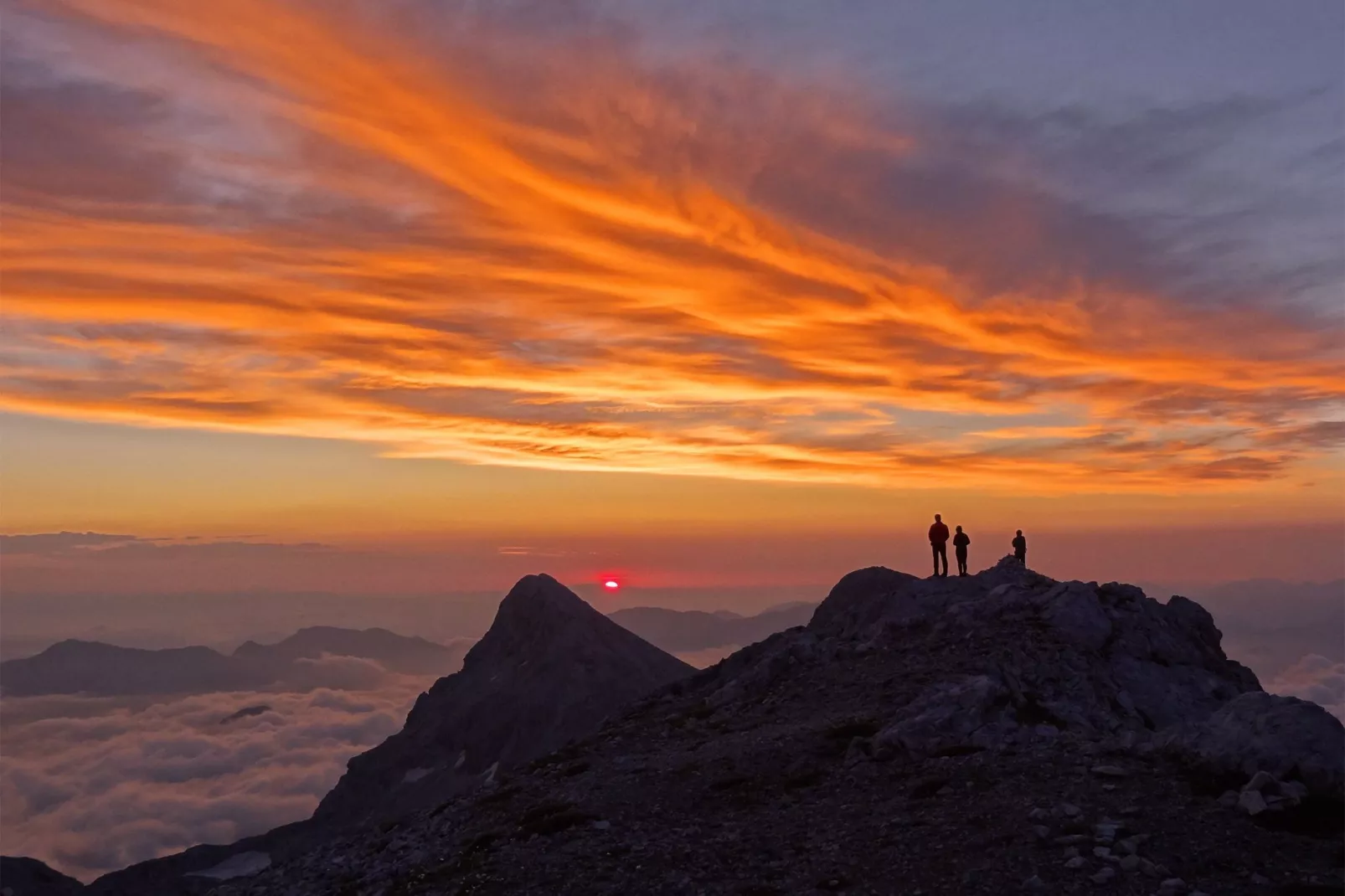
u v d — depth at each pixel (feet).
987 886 66.08
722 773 99.81
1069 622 132.67
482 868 82.94
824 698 124.77
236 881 108.58
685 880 74.23
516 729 382.83
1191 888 63.16
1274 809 72.43
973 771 86.79
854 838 77.51
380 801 382.01
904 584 163.22
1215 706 122.42
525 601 464.24
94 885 316.60
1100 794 78.79
